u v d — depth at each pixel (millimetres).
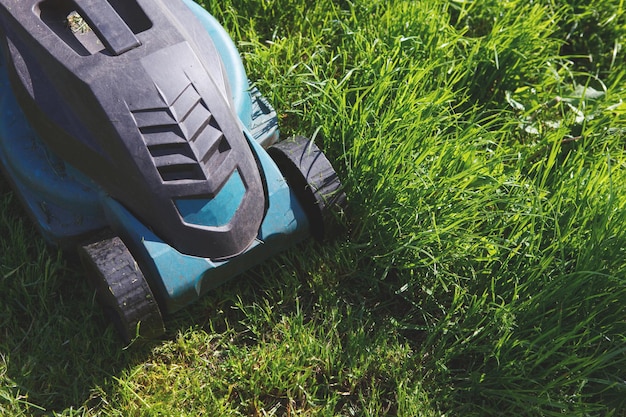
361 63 1248
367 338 1098
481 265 1138
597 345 1073
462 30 1364
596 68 1481
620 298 1074
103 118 951
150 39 981
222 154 991
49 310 1080
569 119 1334
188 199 969
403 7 1347
